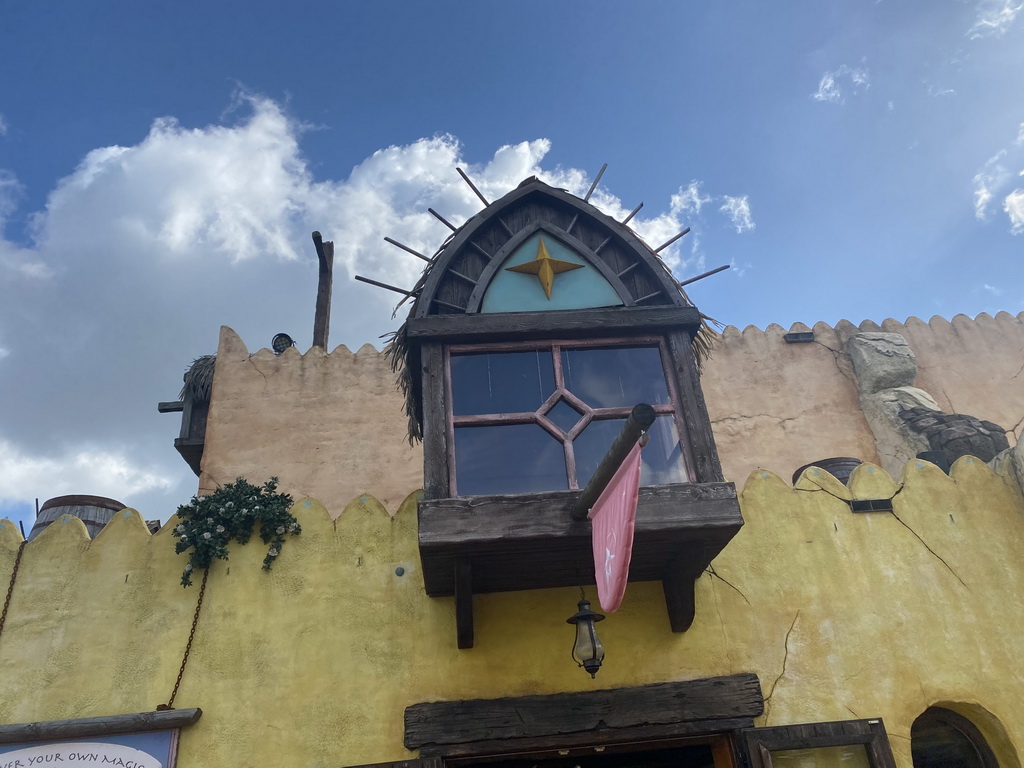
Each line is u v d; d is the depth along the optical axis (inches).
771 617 250.8
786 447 434.3
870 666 244.8
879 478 278.7
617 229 268.1
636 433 163.0
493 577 237.1
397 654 239.0
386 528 259.8
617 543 166.1
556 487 225.5
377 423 434.3
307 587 248.4
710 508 214.1
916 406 424.8
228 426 427.2
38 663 232.8
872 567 260.8
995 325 490.9
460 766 234.7
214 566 250.1
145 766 219.5
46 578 245.9
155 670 233.8
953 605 256.2
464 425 233.5
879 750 227.5
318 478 416.2
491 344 245.4
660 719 230.2
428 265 260.5
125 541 253.8
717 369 455.2
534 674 237.8
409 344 249.8
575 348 248.4
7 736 218.2
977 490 278.2
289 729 227.0
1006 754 238.7
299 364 450.6
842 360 466.3
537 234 269.9
